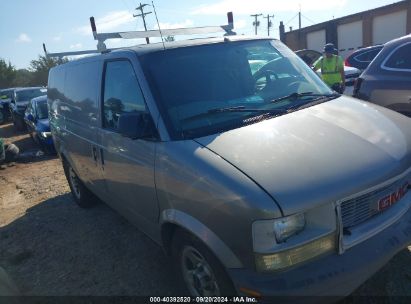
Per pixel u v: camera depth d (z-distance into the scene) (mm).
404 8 26078
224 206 2291
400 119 3135
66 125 5066
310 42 34469
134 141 3158
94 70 4066
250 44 3730
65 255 4344
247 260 2248
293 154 2449
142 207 3295
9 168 9430
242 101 3184
